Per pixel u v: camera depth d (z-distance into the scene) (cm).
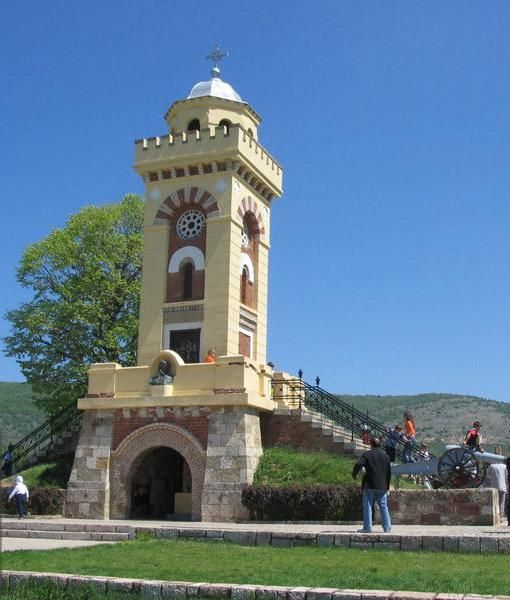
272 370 3334
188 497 3167
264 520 2734
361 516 2556
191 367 3106
